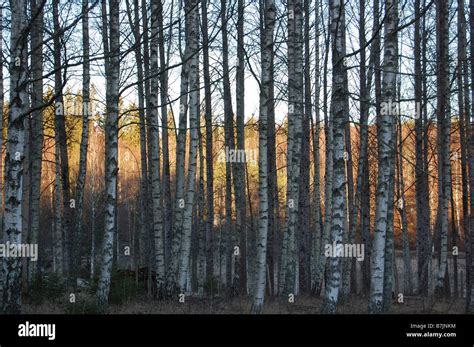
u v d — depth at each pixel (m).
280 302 13.98
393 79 10.49
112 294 12.66
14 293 8.29
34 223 14.18
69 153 28.19
